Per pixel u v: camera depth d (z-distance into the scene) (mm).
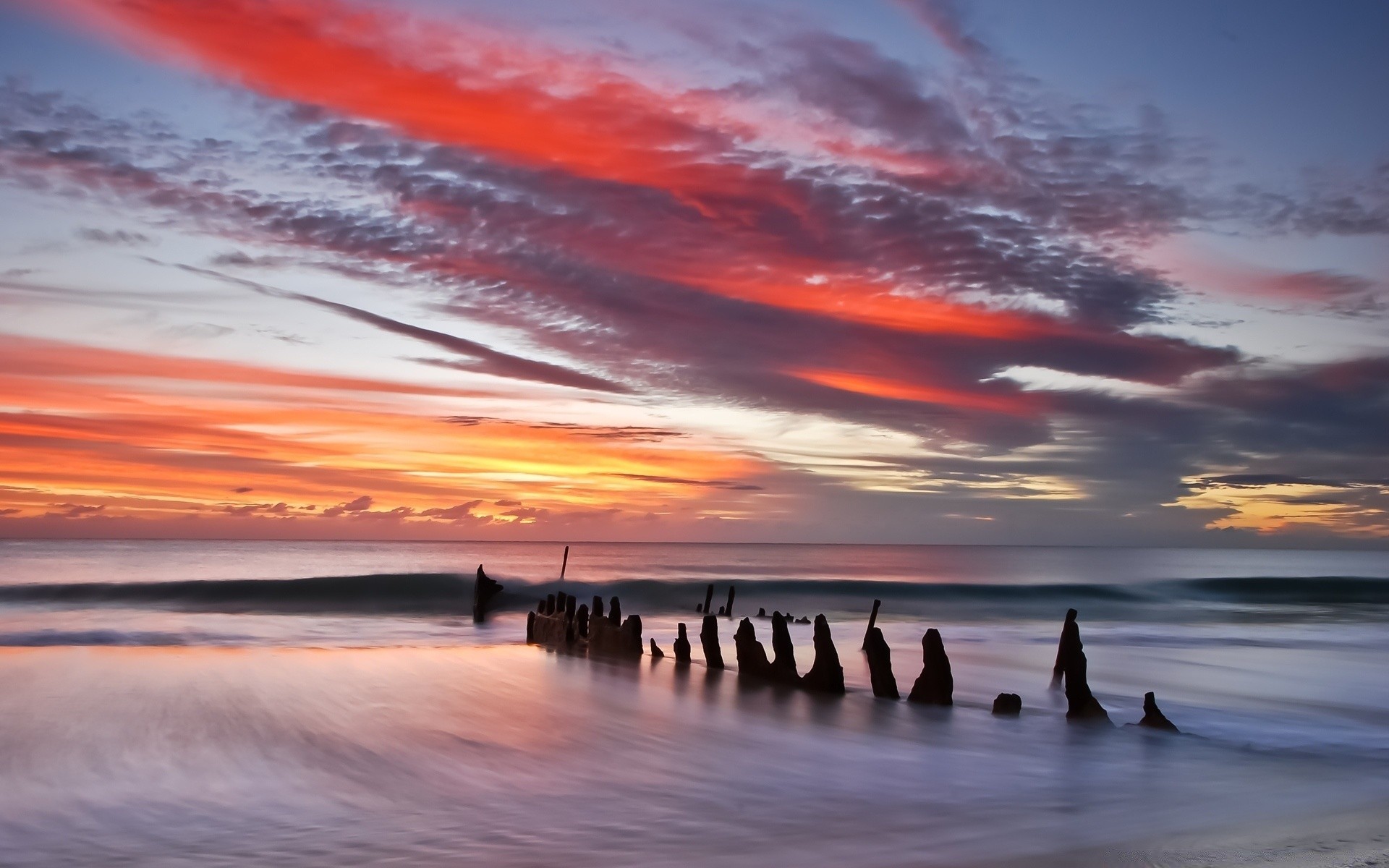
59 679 16156
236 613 34844
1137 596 47844
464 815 8820
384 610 36656
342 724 12852
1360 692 18844
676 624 34531
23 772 9953
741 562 108688
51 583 40000
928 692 15719
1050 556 166125
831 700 16031
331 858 7535
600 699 15672
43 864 7305
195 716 13039
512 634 28703
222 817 8578
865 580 55750
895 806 9461
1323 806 9586
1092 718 14133
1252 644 27641
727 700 15852
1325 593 50094
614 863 7504
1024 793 10086
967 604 43875
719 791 9992
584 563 96312
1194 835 8359
